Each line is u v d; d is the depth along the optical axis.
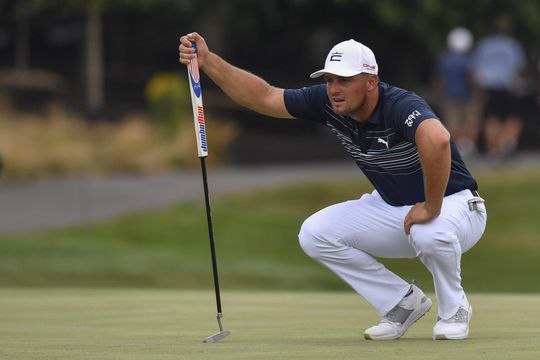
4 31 100.50
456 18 98.88
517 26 104.00
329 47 107.00
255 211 63.91
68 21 86.62
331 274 55.59
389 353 20.78
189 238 59.28
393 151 22.69
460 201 22.95
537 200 65.56
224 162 83.44
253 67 113.12
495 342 22.59
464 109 74.00
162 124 80.00
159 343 23.27
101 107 83.88
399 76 109.56
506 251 59.03
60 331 26.42
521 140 110.56
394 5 96.56
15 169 70.50
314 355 20.61
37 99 95.38
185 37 24.02
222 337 23.77
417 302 23.97
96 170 73.81
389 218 23.47
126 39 106.56
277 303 35.25
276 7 99.38
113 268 52.00
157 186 68.06
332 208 24.09
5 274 49.69
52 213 61.22
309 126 112.00
